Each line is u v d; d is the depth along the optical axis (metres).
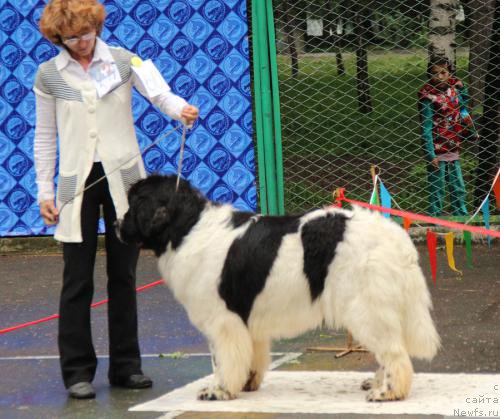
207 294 4.76
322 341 6.36
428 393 4.86
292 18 10.57
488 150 10.05
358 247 4.59
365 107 12.38
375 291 4.55
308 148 11.54
